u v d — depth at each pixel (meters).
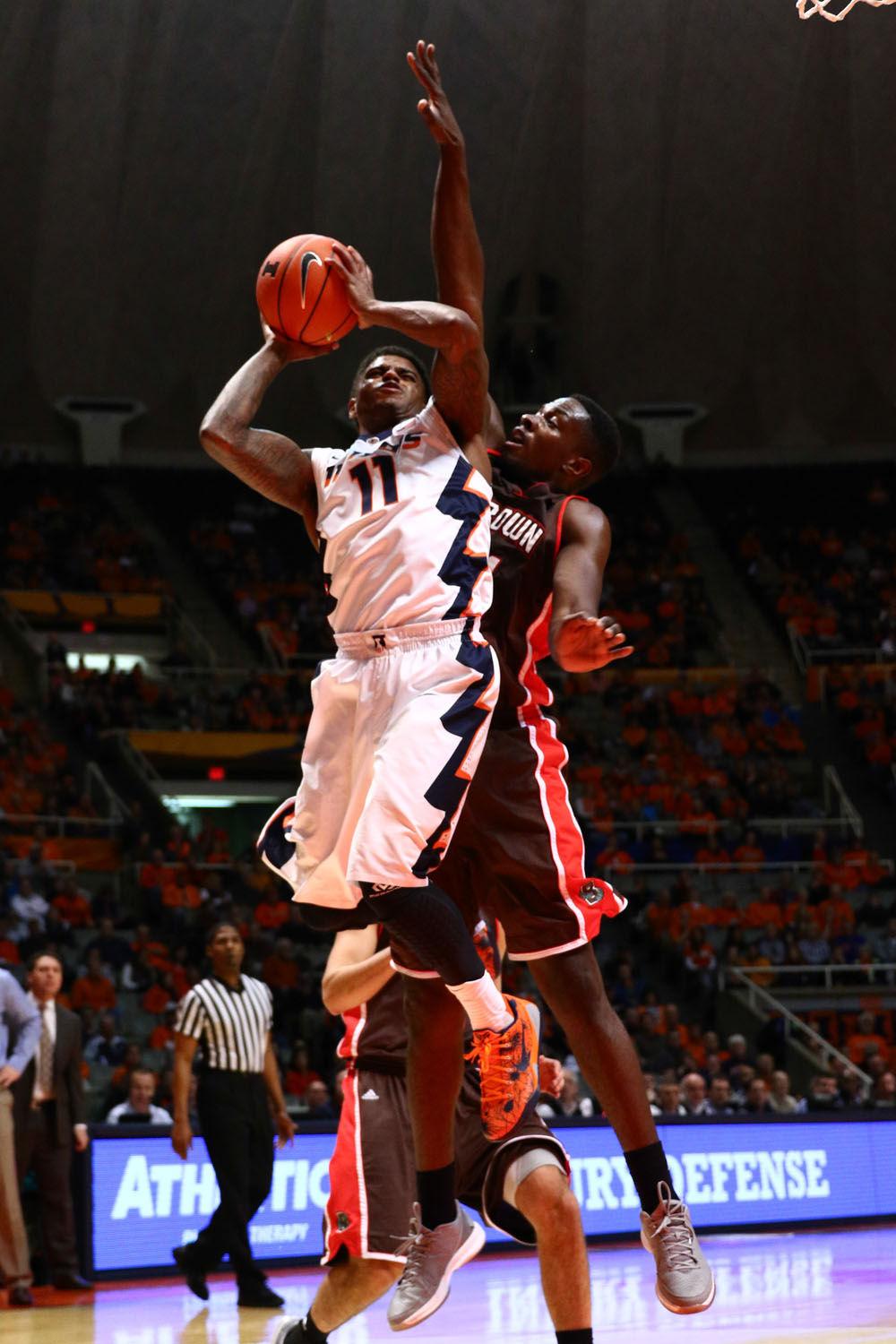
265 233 22.36
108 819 17.22
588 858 17.23
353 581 2.30
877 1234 9.41
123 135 21.11
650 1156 2.35
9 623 20.75
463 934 2.21
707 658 22.47
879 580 23.42
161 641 21.66
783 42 20.94
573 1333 2.62
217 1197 7.89
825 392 24.36
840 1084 12.43
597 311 23.45
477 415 2.38
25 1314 6.18
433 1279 2.50
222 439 2.41
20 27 19.94
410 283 22.33
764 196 22.42
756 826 18.53
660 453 24.61
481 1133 3.40
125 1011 13.39
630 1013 13.11
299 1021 13.54
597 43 21.11
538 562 2.50
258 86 20.88
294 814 2.44
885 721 20.62
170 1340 5.07
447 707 2.20
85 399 23.41
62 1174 7.34
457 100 21.34
